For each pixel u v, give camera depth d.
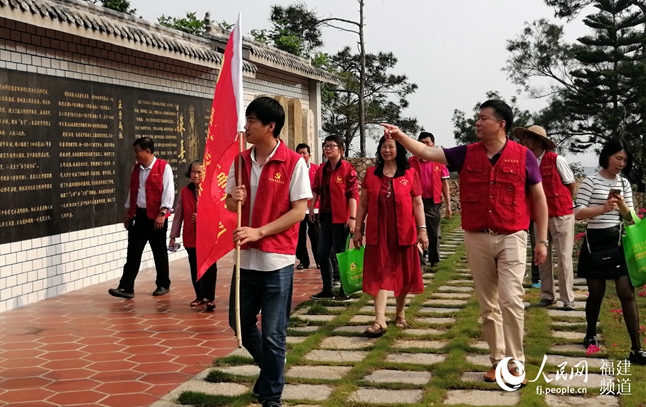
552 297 6.88
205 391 4.52
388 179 5.98
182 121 10.94
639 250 4.82
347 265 6.54
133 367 5.13
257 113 3.89
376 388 4.51
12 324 6.55
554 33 31.73
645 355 4.87
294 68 14.80
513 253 4.48
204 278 7.05
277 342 3.84
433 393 4.30
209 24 12.61
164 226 7.94
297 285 8.50
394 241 5.93
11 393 4.55
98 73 8.83
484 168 4.52
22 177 7.41
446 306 7.07
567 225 6.62
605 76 28.38
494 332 4.64
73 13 7.60
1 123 7.12
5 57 7.21
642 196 12.88
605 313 6.37
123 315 6.92
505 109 4.49
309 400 4.30
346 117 33.06
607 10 28.66
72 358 5.39
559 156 6.60
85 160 8.52
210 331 6.23
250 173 3.95
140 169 7.79
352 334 5.96
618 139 5.15
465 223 4.62
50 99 7.88
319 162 17.06
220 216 3.96
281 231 3.88
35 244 7.62
